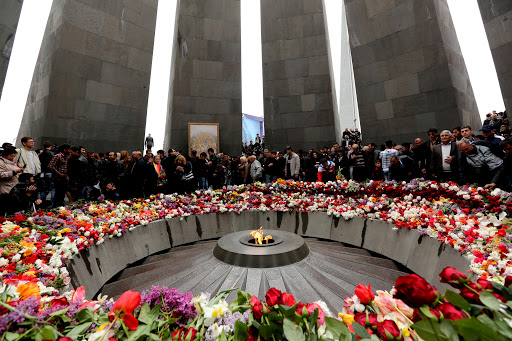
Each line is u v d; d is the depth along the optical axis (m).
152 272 3.42
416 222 3.66
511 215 2.77
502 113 11.14
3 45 9.19
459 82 11.88
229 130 14.67
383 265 3.78
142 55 13.59
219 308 1.26
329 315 1.25
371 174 8.08
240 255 3.34
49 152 7.52
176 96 14.11
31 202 4.72
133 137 13.17
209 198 5.94
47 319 1.10
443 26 11.96
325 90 14.45
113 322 1.06
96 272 3.14
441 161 5.26
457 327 0.86
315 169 9.84
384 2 12.80
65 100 11.33
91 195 7.15
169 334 1.15
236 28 15.34
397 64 12.57
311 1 14.94
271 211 5.54
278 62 15.14
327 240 5.01
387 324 1.04
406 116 12.29
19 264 1.99
